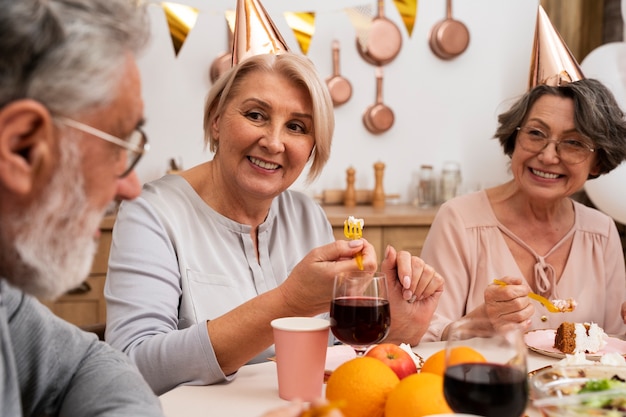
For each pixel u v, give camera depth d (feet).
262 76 5.06
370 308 3.66
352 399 3.19
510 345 2.71
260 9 5.82
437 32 11.76
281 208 5.84
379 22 11.60
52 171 2.45
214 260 5.15
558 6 11.71
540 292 6.30
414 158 12.06
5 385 2.93
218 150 5.40
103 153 2.58
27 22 2.30
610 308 6.55
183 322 4.93
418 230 10.14
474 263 6.42
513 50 12.14
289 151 5.12
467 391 2.68
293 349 3.68
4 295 3.14
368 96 11.81
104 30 2.48
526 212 6.48
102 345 3.54
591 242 6.53
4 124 2.30
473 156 12.23
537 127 6.09
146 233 4.86
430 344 5.05
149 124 11.18
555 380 3.10
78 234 2.60
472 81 12.10
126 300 4.60
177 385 4.18
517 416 2.72
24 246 2.48
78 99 2.41
